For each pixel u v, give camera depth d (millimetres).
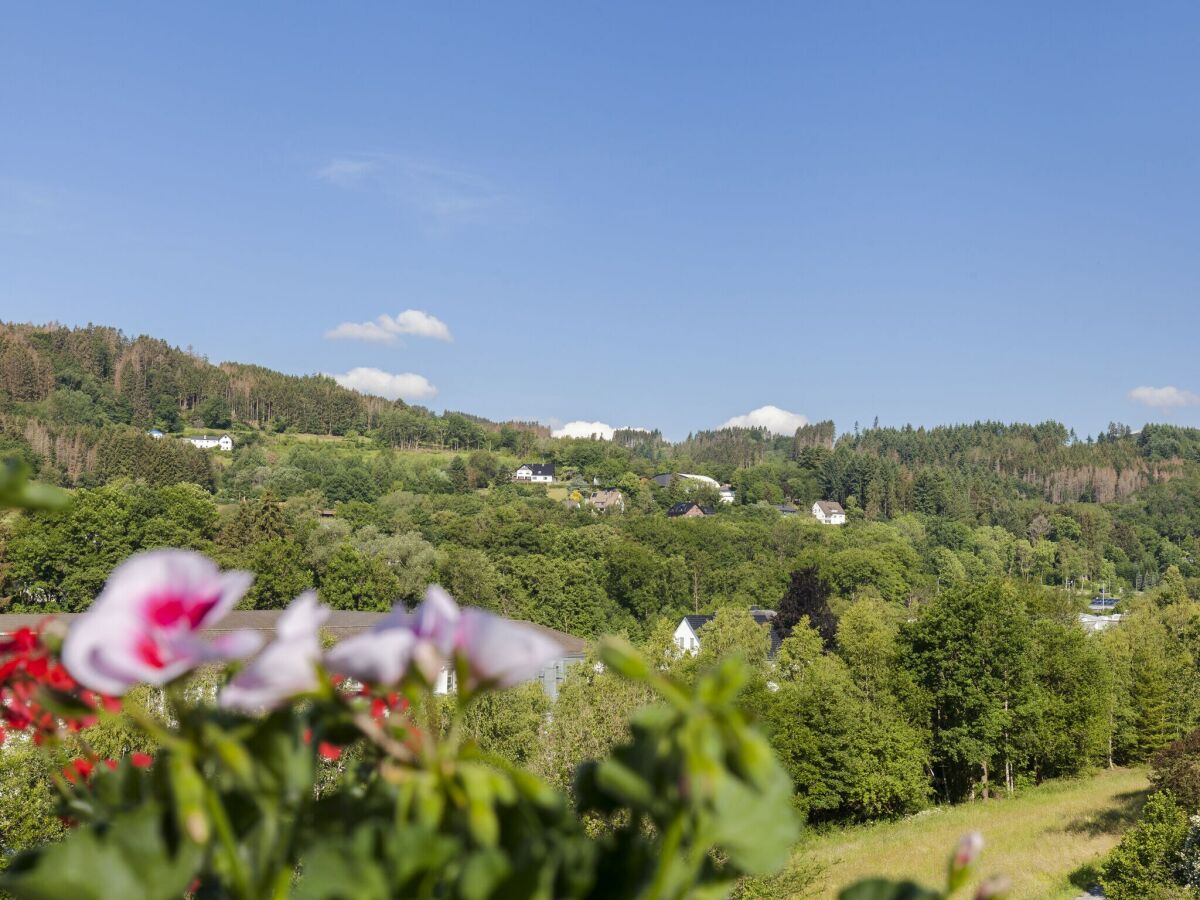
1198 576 149625
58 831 11094
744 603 88562
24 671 1602
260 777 839
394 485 148500
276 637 802
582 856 875
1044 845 34062
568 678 19609
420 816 817
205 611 811
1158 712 52250
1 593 59688
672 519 113750
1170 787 27609
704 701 799
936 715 45438
